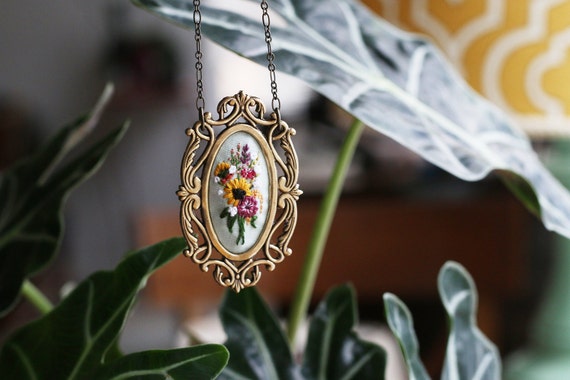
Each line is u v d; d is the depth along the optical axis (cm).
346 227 85
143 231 89
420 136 32
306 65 31
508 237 83
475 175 31
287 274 86
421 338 97
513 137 36
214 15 31
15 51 182
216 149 31
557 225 33
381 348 34
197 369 28
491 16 44
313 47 33
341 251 86
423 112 33
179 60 180
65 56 184
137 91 178
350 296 35
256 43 31
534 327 54
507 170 32
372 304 107
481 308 90
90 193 191
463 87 37
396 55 35
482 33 44
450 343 34
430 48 37
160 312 169
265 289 86
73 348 30
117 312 30
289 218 32
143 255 30
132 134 190
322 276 86
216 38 30
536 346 53
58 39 183
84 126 39
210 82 182
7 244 37
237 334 34
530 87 44
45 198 37
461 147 33
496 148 35
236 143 31
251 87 181
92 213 192
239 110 31
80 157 37
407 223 85
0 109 172
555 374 51
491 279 84
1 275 36
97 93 184
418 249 85
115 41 182
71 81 184
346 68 33
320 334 34
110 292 30
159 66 178
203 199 31
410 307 100
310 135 137
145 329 167
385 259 85
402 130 31
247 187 31
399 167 115
